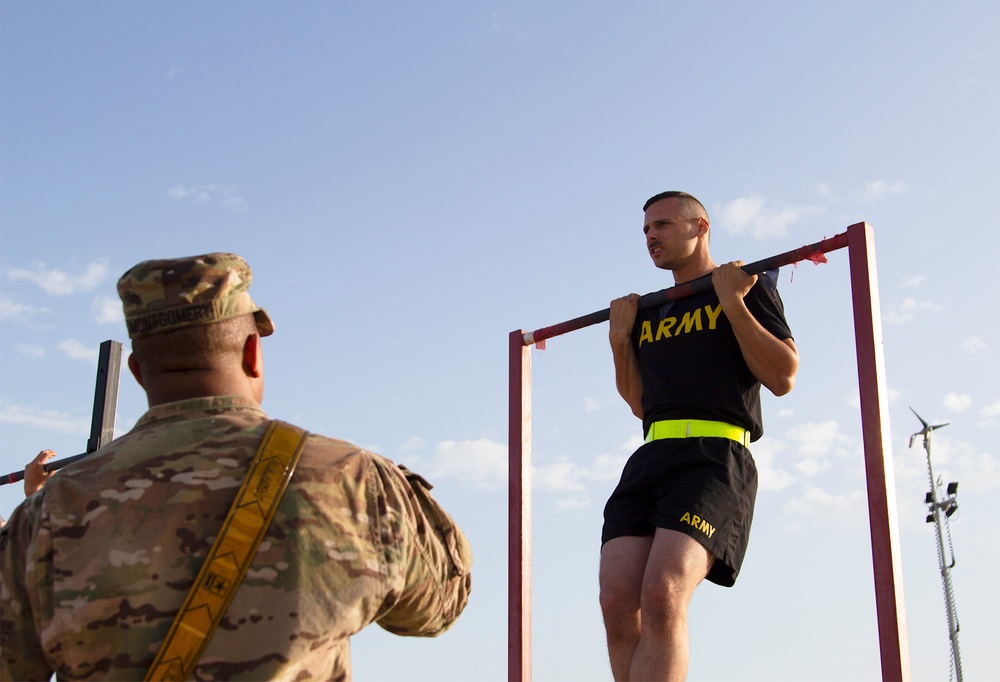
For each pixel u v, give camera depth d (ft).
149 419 7.35
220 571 6.52
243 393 7.58
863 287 12.40
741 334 13.33
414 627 7.70
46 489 7.06
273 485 6.84
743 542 13.41
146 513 6.70
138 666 6.30
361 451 7.38
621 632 13.14
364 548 6.89
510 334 16.26
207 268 7.57
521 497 15.29
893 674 10.79
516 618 14.66
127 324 7.57
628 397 14.82
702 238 15.08
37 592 6.70
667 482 13.47
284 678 6.39
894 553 11.18
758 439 14.19
